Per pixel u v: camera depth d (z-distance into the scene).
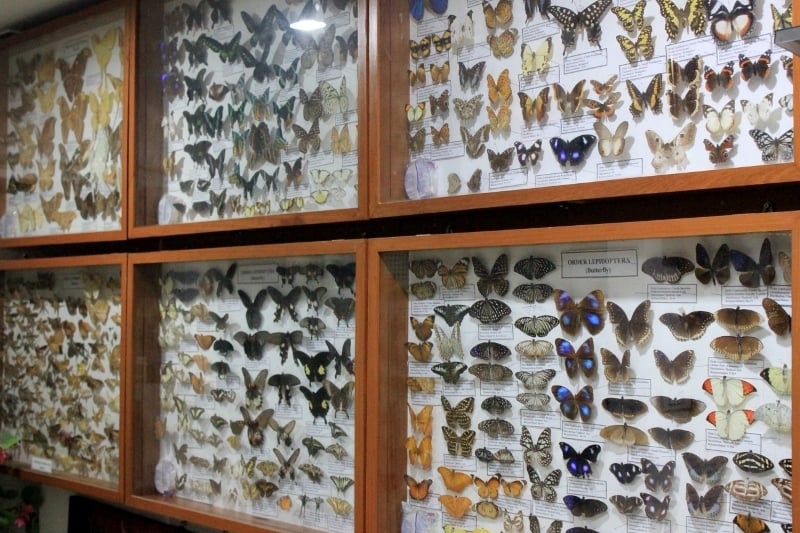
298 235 2.08
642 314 1.51
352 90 1.94
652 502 1.49
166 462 2.28
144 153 2.37
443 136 1.78
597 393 1.56
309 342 1.99
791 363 1.34
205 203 2.22
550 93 1.64
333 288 1.96
